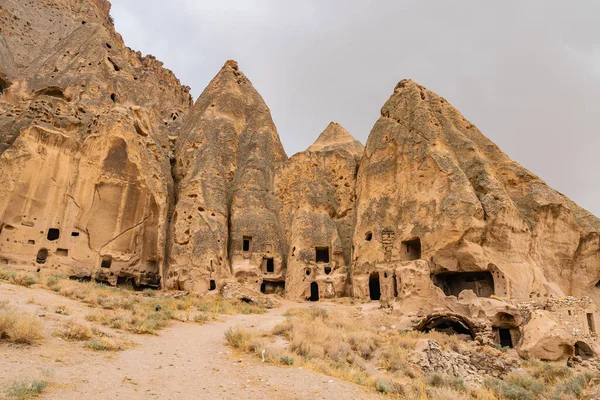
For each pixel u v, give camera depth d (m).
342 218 42.19
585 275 34.22
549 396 15.71
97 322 15.95
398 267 30.22
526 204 34.81
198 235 36.44
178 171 45.22
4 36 55.78
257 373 11.93
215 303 28.80
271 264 40.00
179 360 12.69
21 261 31.16
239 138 49.59
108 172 37.00
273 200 44.12
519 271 29.53
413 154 35.66
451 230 29.86
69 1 68.69
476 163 34.19
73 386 8.83
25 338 11.42
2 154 32.62
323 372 13.09
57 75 46.19
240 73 57.06
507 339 24.91
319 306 31.44
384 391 11.94
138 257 36.75
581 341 24.17
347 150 47.53
